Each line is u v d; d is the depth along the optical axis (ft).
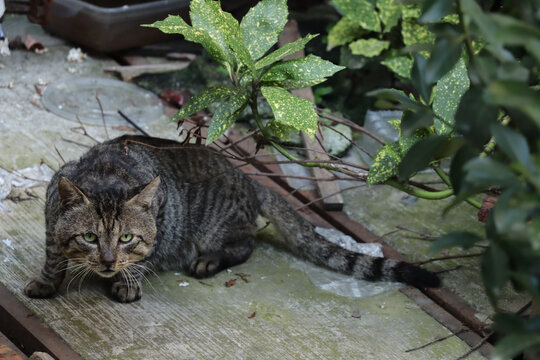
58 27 21.29
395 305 13.20
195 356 11.55
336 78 19.81
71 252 11.89
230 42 10.96
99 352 11.45
